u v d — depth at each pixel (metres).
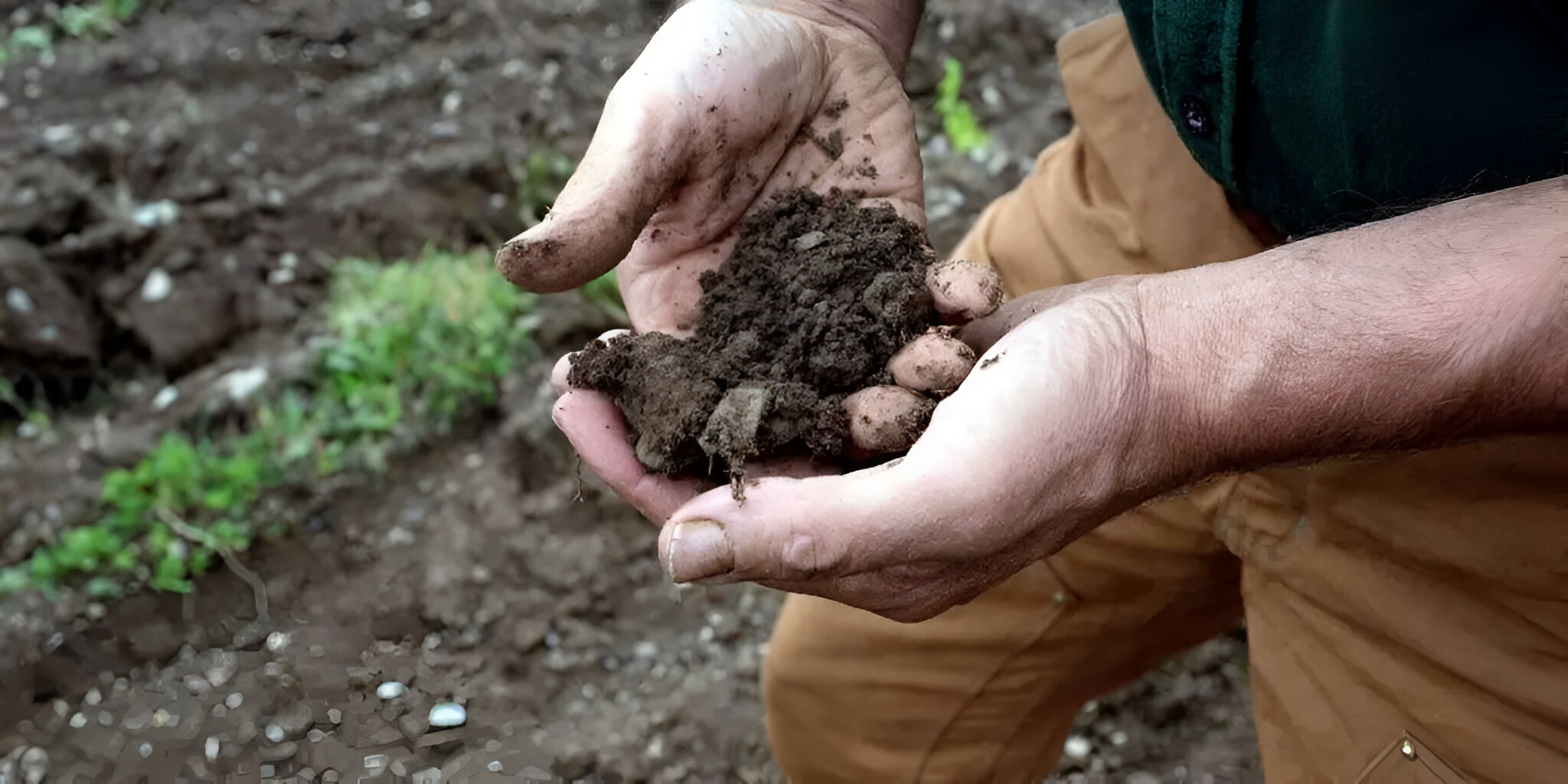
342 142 1.50
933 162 1.59
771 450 0.61
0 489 1.22
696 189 0.65
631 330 0.65
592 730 1.04
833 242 0.66
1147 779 1.04
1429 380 0.54
